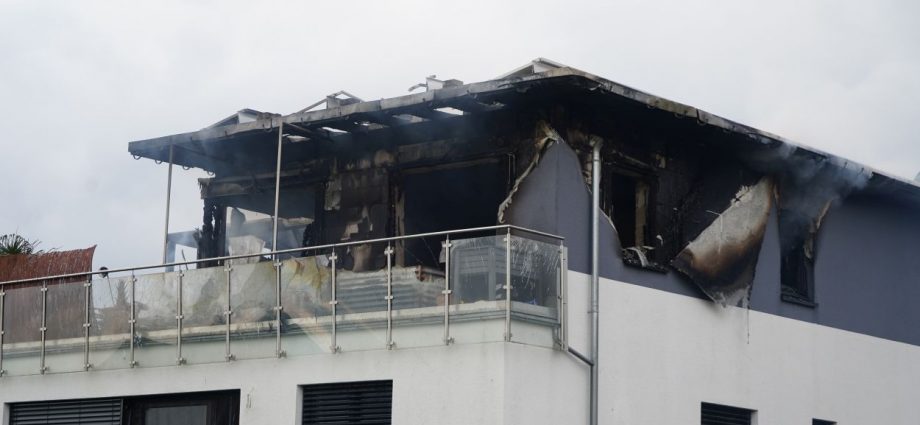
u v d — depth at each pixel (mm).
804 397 22797
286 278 19703
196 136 22219
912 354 25344
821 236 23688
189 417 20438
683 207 21328
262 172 23297
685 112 20172
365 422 18859
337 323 19125
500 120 20328
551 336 18453
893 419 24656
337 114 20578
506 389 17609
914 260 25812
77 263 23766
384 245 21422
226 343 20047
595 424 18750
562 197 19375
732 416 21641
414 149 21391
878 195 24828
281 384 19469
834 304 23750
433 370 18219
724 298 21453
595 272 19359
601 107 20047
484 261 18062
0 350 22203
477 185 21375
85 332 21406
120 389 20938
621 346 19688
